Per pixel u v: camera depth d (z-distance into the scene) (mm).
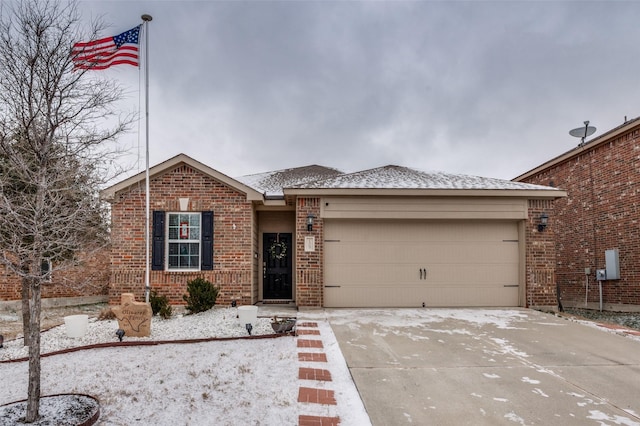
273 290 12484
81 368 5492
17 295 11555
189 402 4379
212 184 10992
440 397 4734
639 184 11727
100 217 5328
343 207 10695
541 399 4711
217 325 8086
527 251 10805
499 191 10570
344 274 10773
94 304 13172
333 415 4176
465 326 8367
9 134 4316
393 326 8297
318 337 7254
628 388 5074
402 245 10883
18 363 5887
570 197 15055
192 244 10945
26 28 4129
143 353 6160
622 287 12367
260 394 4625
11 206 4059
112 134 5012
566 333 7832
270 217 12656
